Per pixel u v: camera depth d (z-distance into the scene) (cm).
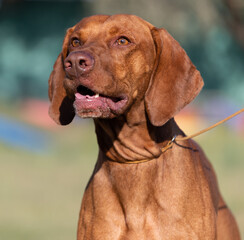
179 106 645
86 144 2522
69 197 1595
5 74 4350
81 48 612
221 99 3950
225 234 766
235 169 1939
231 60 4050
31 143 2584
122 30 632
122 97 627
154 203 648
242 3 2945
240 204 1458
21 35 4331
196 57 4028
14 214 1398
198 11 3114
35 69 4353
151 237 641
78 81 591
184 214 646
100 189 662
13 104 4012
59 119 702
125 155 650
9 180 1828
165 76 649
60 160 2216
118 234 647
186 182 657
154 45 656
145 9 3209
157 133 658
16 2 3797
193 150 709
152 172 652
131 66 632
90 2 3641
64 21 4288
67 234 1227
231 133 2744
